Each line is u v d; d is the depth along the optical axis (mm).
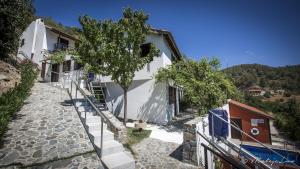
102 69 11023
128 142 8828
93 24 10547
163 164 6914
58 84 16078
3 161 5160
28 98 10758
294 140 18766
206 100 13016
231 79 21734
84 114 9000
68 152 6113
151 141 9438
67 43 24031
